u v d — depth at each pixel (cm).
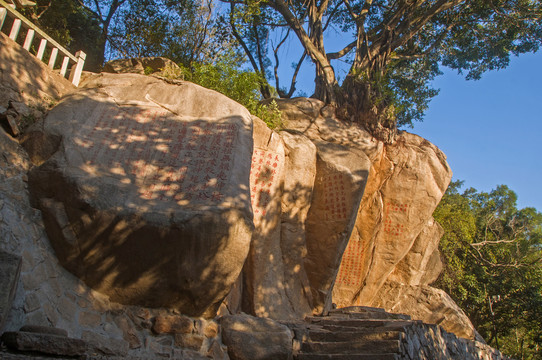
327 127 1252
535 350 2283
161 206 659
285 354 687
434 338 848
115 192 659
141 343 639
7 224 585
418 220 1312
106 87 820
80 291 639
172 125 780
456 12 1670
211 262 650
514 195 2453
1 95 708
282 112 1248
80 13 1705
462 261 1962
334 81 1383
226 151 752
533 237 2259
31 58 779
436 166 1336
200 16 1443
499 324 2114
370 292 1276
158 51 1425
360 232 1289
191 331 663
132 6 1559
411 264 1381
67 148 695
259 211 948
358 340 709
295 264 991
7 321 512
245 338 690
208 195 684
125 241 638
